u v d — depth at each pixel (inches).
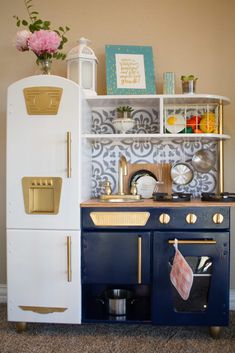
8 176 70.7
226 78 86.1
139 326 75.4
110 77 82.1
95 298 81.0
